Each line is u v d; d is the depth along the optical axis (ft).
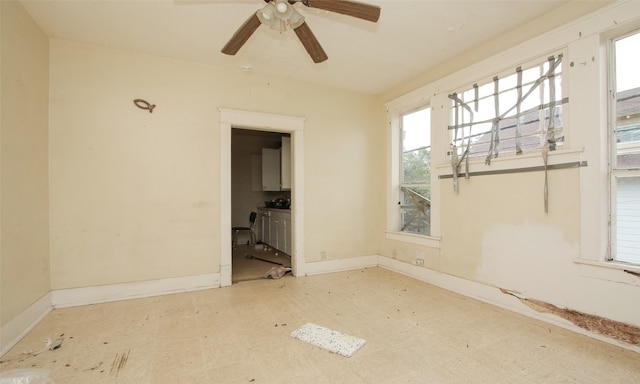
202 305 9.08
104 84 9.45
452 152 10.35
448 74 10.59
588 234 7.01
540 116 8.03
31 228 7.72
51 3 7.27
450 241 10.48
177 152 10.34
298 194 12.43
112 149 9.52
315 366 5.83
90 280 9.23
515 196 8.52
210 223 10.79
